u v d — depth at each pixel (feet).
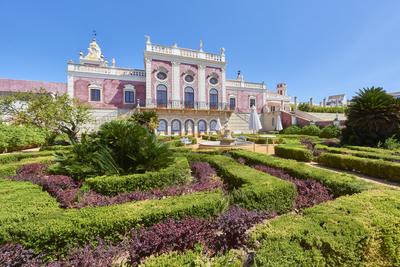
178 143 53.93
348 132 48.37
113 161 17.98
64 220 8.59
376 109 43.14
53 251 8.13
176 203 10.50
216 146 47.62
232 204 12.15
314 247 6.82
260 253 6.46
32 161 23.24
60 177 16.51
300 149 34.45
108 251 8.05
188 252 7.43
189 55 95.04
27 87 97.91
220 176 20.18
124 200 13.26
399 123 42.06
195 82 95.71
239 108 110.01
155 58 89.15
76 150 19.08
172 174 17.28
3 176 18.16
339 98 199.72
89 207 10.48
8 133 40.91
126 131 19.27
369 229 7.68
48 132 54.70
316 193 15.40
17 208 9.95
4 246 7.63
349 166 27.48
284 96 137.18
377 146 41.86
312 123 90.02
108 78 86.89
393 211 8.95
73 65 82.23
